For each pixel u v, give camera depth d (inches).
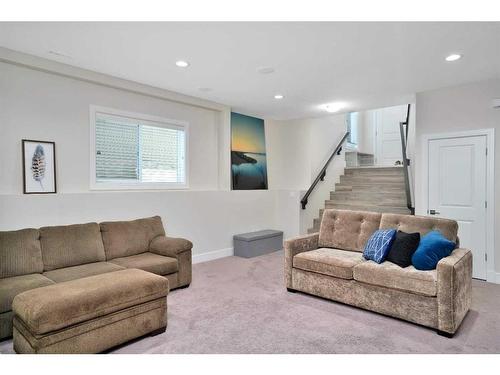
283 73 143.6
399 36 106.4
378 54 121.6
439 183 169.5
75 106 142.3
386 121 342.3
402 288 106.2
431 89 168.1
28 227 124.1
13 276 107.0
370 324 106.1
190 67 135.9
